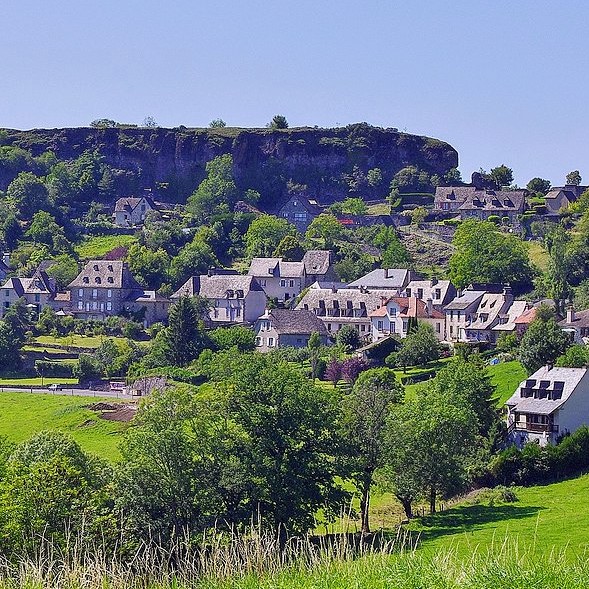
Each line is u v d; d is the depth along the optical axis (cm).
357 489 14750
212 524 12100
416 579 7138
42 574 7750
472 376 18638
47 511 10562
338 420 14062
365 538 11781
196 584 7488
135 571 8250
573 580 7075
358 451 14662
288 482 12775
